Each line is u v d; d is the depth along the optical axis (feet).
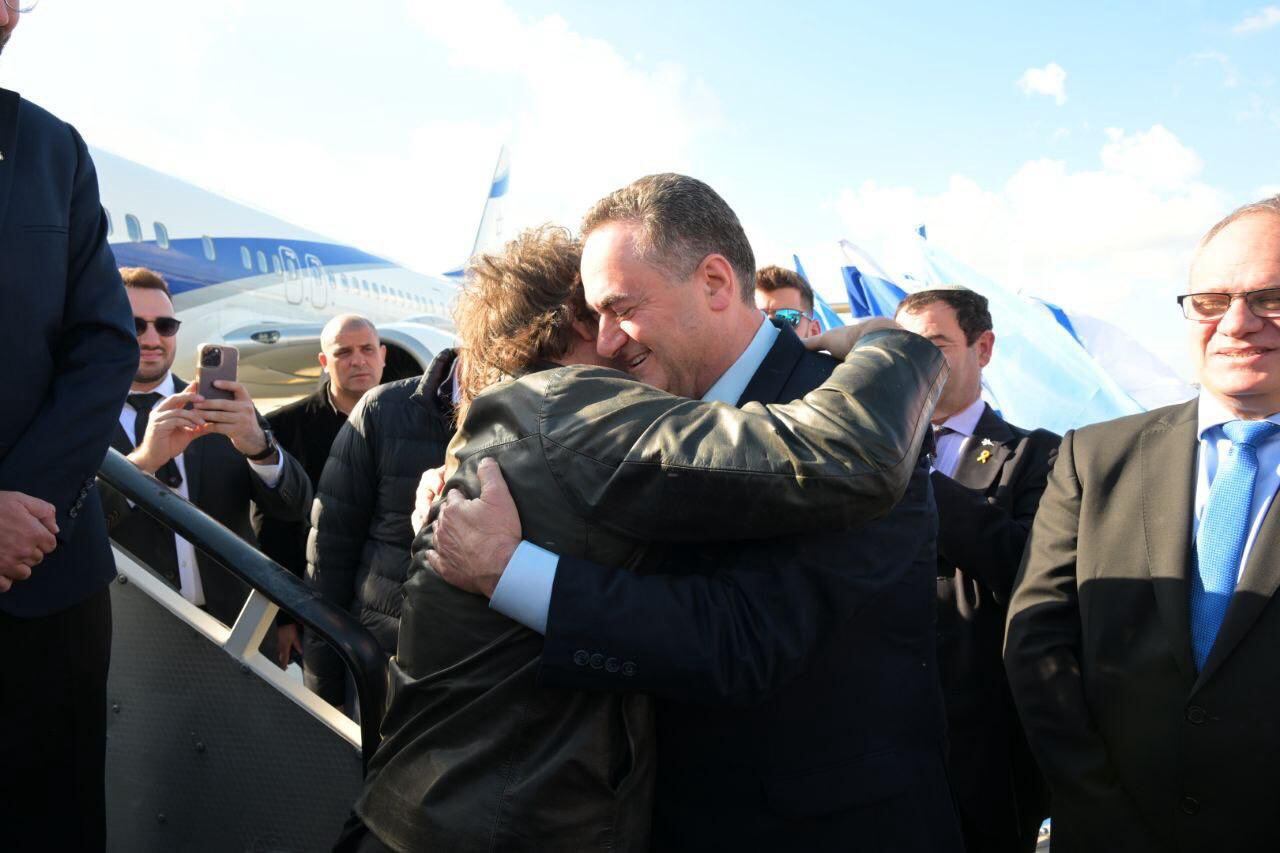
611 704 3.67
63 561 4.97
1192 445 5.49
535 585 3.49
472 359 4.42
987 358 8.24
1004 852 6.93
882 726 4.09
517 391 3.91
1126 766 5.14
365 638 5.03
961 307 7.82
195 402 7.88
